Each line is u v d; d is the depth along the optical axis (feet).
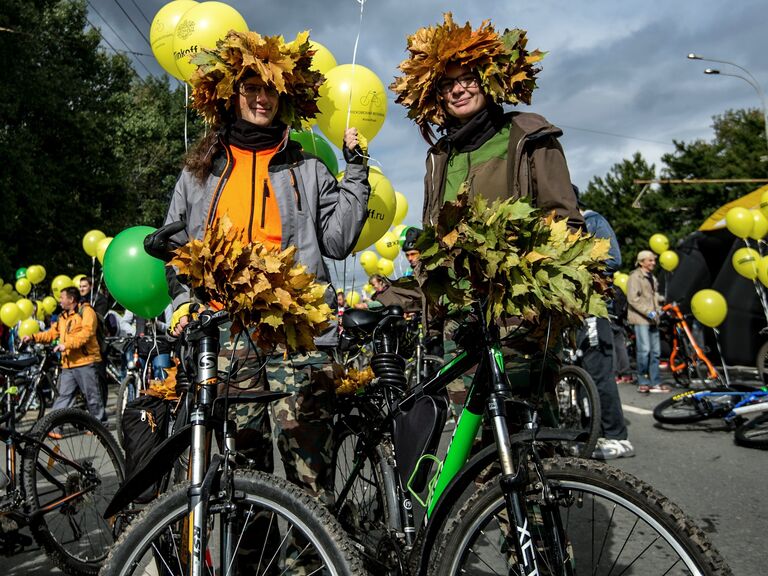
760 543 9.55
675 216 128.47
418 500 6.68
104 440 10.96
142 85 98.99
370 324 8.07
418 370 15.38
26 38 63.41
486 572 6.08
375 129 11.12
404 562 7.00
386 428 7.91
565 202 7.34
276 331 6.25
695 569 4.82
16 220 62.69
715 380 26.14
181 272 6.11
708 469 13.85
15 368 11.63
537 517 5.43
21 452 9.80
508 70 7.82
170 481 7.79
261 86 7.86
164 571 5.84
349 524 8.14
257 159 7.93
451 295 6.16
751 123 115.44
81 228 70.33
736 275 31.40
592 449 13.58
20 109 66.13
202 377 6.03
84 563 9.84
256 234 7.64
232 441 6.16
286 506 5.61
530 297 5.85
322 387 7.68
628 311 28.35
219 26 10.08
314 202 8.05
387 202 10.96
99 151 73.82
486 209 5.96
